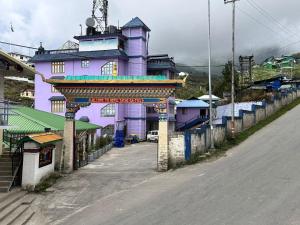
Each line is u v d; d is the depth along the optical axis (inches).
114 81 810.8
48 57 1888.5
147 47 1936.5
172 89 807.1
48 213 510.6
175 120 2142.0
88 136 1295.5
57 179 737.0
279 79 1921.8
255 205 469.4
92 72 1823.3
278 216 422.9
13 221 465.4
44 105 1898.4
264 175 633.0
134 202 543.2
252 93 1844.2
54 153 759.1
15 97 2839.6
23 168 631.2
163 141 808.3
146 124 1955.0
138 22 1859.0
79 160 952.3
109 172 831.7
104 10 1927.9
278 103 1531.7
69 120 845.8
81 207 538.0
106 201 564.1
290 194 506.3
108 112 1784.0
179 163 821.2
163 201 531.5
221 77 2819.9
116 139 1628.9
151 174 772.0
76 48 1899.6
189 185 616.4
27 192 616.4
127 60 1870.1
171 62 2011.6
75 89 837.8
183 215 456.1
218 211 458.3
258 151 877.2
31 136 639.1
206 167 767.1
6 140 842.8
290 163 712.4
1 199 544.4
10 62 683.4
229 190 554.3
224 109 1736.0
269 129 1168.2
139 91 820.0
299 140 950.4
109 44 1818.4
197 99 2237.9
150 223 437.4
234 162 783.1
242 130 1160.8
